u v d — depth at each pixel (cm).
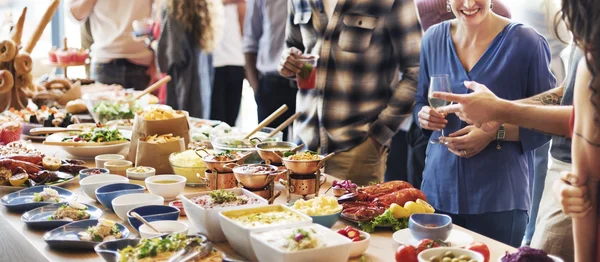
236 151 288
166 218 219
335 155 368
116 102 402
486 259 187
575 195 168
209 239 213
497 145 295
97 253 195
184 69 564
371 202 235
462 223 307
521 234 304
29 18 768
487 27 298
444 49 311
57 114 394
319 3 362
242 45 557
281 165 274
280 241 181
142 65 595
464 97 239
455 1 292
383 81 365
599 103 162
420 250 186
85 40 634
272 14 524
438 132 313
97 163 305
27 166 276
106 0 577
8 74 420
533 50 290
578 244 176
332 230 202
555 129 230
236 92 582
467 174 301
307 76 326
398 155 473
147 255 181
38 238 218
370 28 356
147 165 290
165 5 557
